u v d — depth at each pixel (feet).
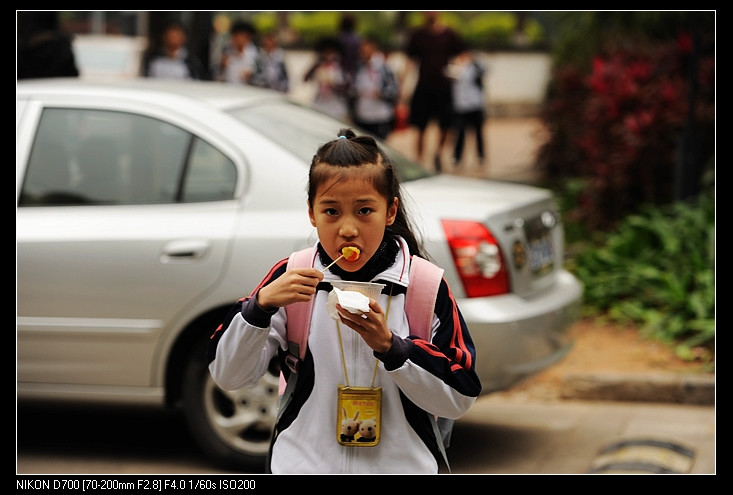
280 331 8.99
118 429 19.27
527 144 60.75
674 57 32.96
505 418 19.89
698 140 28.12
